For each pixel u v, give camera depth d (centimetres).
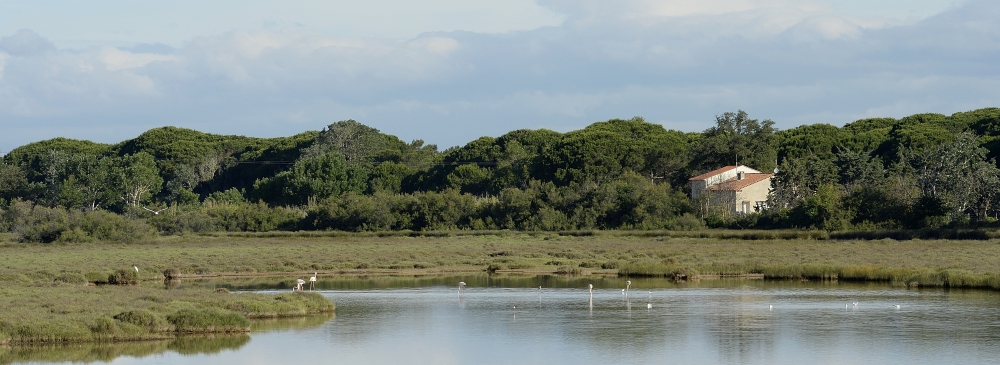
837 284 8831
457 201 18412
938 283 8444
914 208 14312
